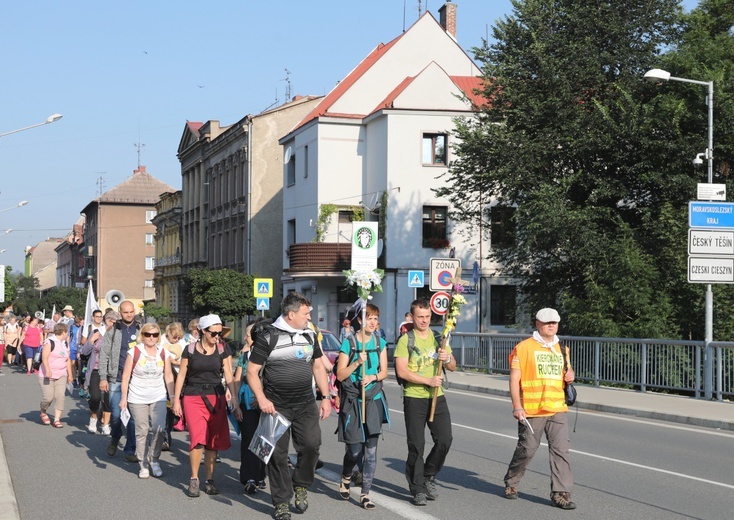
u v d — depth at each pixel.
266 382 8.20
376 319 8.87
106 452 12.59
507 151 28.17
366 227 26.00
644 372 20.84
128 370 10.46
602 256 26.14
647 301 24.75
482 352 28.62
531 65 29.09
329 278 43.06
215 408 9.38
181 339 12.10
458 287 8.85
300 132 46.78
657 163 27.19
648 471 10.73
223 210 60.38
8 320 36.50
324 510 8.45
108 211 101.75
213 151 62.97
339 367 8.67
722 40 27.73
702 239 19.47
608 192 26.94
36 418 16.94
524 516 8.15
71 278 131.38
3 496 8.87
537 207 26.59
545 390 8.68
